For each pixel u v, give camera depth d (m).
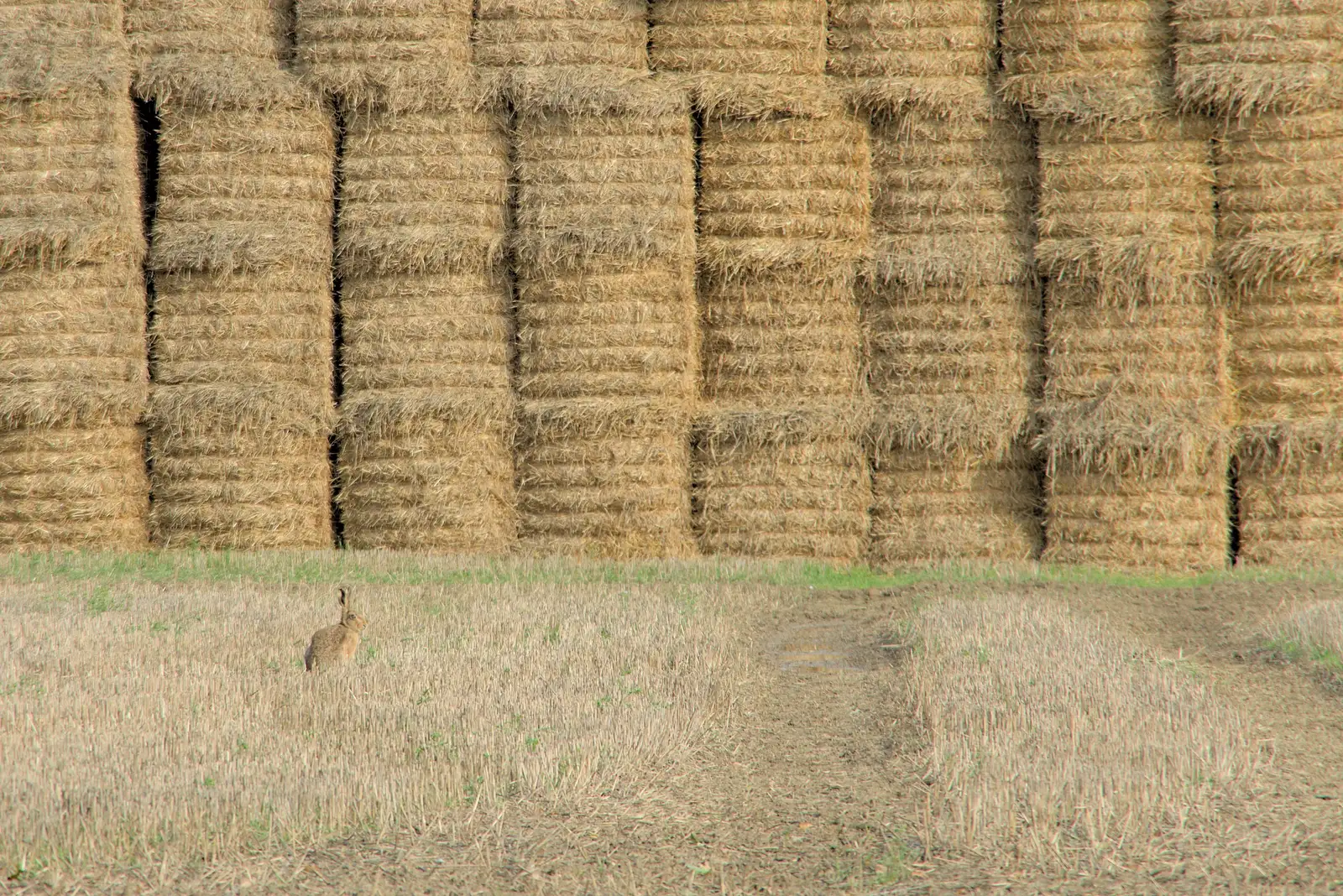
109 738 24.84
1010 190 52.94
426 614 39.59
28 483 52.16
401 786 22.28
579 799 22.53
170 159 52.75
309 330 53.44
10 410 51.56
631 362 52.78
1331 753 25.72
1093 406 51.22
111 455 52.75
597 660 33.03
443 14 52.97
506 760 23.97
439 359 53.25
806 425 52.62
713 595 44.50
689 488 53.94
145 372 53.12
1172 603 43.56
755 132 53.12
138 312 52.94
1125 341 51.47
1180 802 22.09
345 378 53.78
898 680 32.28
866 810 22.33
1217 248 51.16
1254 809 22.05
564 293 52.81
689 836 21.12
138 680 29.84
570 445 53.12
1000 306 52.56
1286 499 50.88
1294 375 50.84
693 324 53.66
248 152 52.78
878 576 51.47
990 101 52.75
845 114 53.16
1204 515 50.91
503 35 53.00
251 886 18.69
